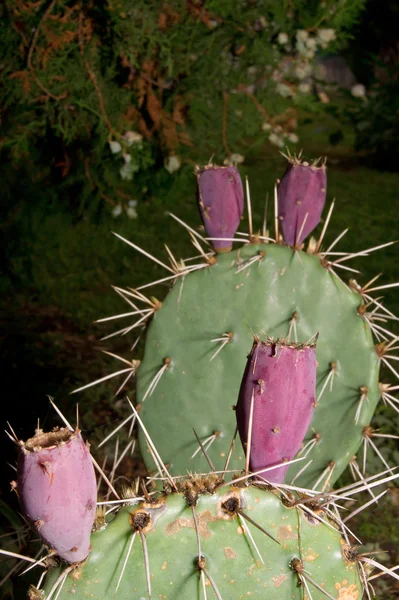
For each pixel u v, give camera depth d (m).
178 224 2.81
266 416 0.66
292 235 0.87
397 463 1.33
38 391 1.56
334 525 0.70
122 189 1.57
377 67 4.33
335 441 0.87
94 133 1.46
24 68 1.39
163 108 1.44
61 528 0.60
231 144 1.49
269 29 1.48
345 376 0.87
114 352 1.82
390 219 3.14
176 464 0.88
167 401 0.88
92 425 1.46
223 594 0.64
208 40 1.41
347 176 3.95
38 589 0.63
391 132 4.07
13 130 1.44
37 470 0.59
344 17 1.53
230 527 0.64
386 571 0.67
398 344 1.84
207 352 0.87
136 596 0.63
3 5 1.37
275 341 0.67
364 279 2.39
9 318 1.98
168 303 0.88
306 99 1.51
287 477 0.87
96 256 2.38
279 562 0.65
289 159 0.87
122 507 0.64
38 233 2.12
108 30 1.37
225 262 0.87
